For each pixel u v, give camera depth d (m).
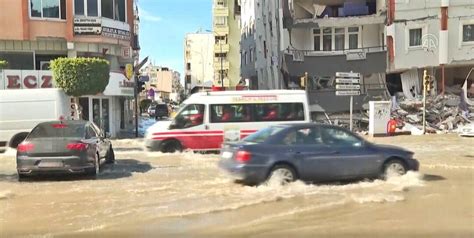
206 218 8.27
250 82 49.81
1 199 9.99
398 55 33.69
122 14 32.19
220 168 11.82
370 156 11.60
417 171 12.05
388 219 8.16
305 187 10.98
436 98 32.78
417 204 9.29
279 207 9.09
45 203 9.57
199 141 18.45
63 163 12.43
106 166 15.04
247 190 10.70
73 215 8.55
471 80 34.69
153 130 18.59
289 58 34.91
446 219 8.13
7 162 16.67
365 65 34.34
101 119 29.62
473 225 7.73
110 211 8.83
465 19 33.09
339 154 11.41
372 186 11.12
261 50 43.34
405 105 32.47
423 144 22.53
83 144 12.71
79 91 23.27
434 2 33.16
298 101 18.91
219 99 18.62
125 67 33.06
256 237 7.14
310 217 8.31
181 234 7.32
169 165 15.16
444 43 33.09
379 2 35.94
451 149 20.11
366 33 36.00
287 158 11.10
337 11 37.50
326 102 33.78
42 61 29.78
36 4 28.84
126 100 39.25
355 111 33.88
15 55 29.12
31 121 20.17
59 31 29.33
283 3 35.50
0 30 28.20
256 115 18.67
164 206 9.20
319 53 35.06
